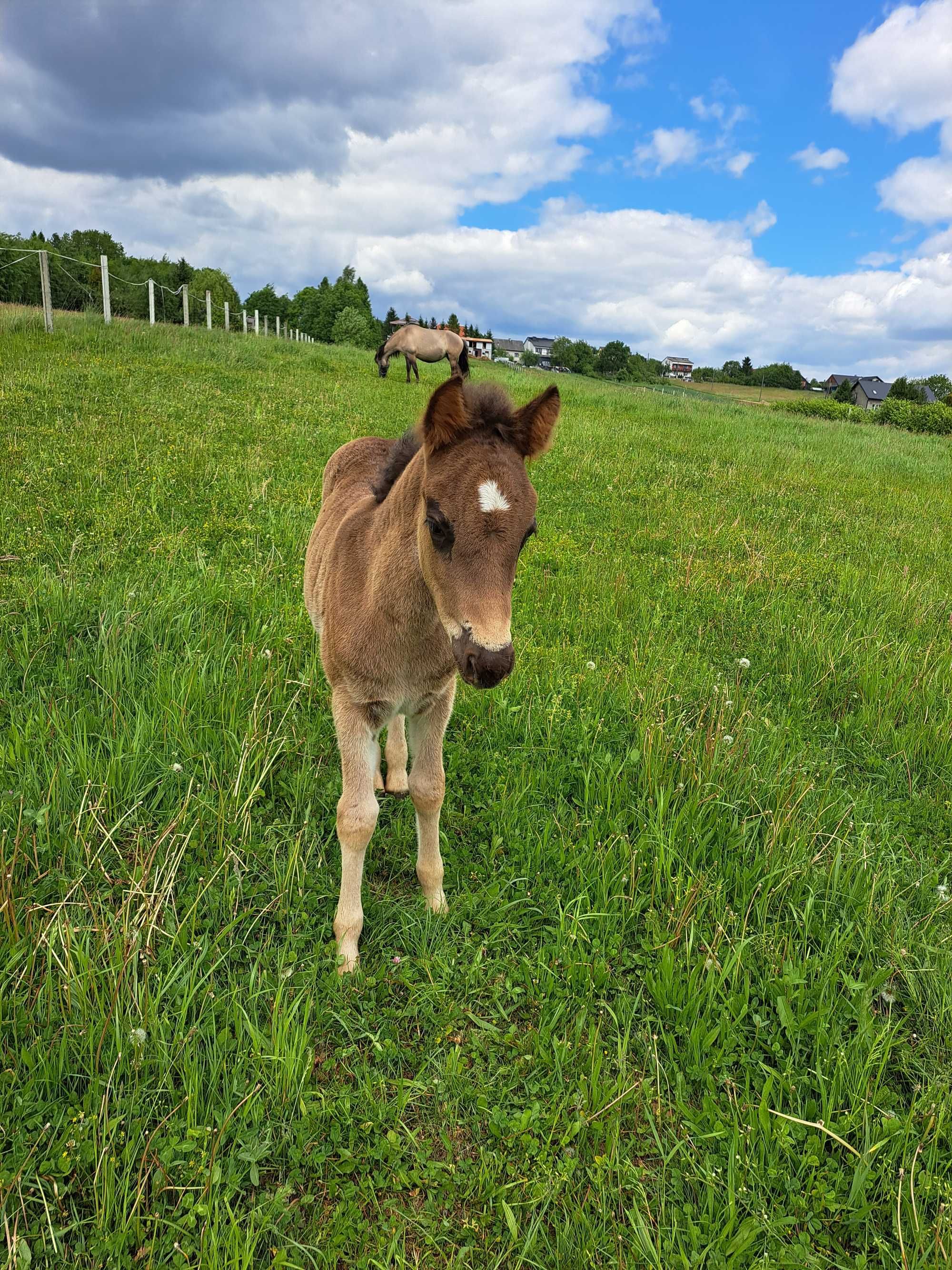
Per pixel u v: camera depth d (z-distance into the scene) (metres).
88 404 9.71
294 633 4.63
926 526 10.20
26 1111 2.06
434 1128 2.30
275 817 3.38
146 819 3.13
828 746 4.52
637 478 10.87
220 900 2.84
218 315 34.62
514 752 3.95
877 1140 2.25
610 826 3.43
